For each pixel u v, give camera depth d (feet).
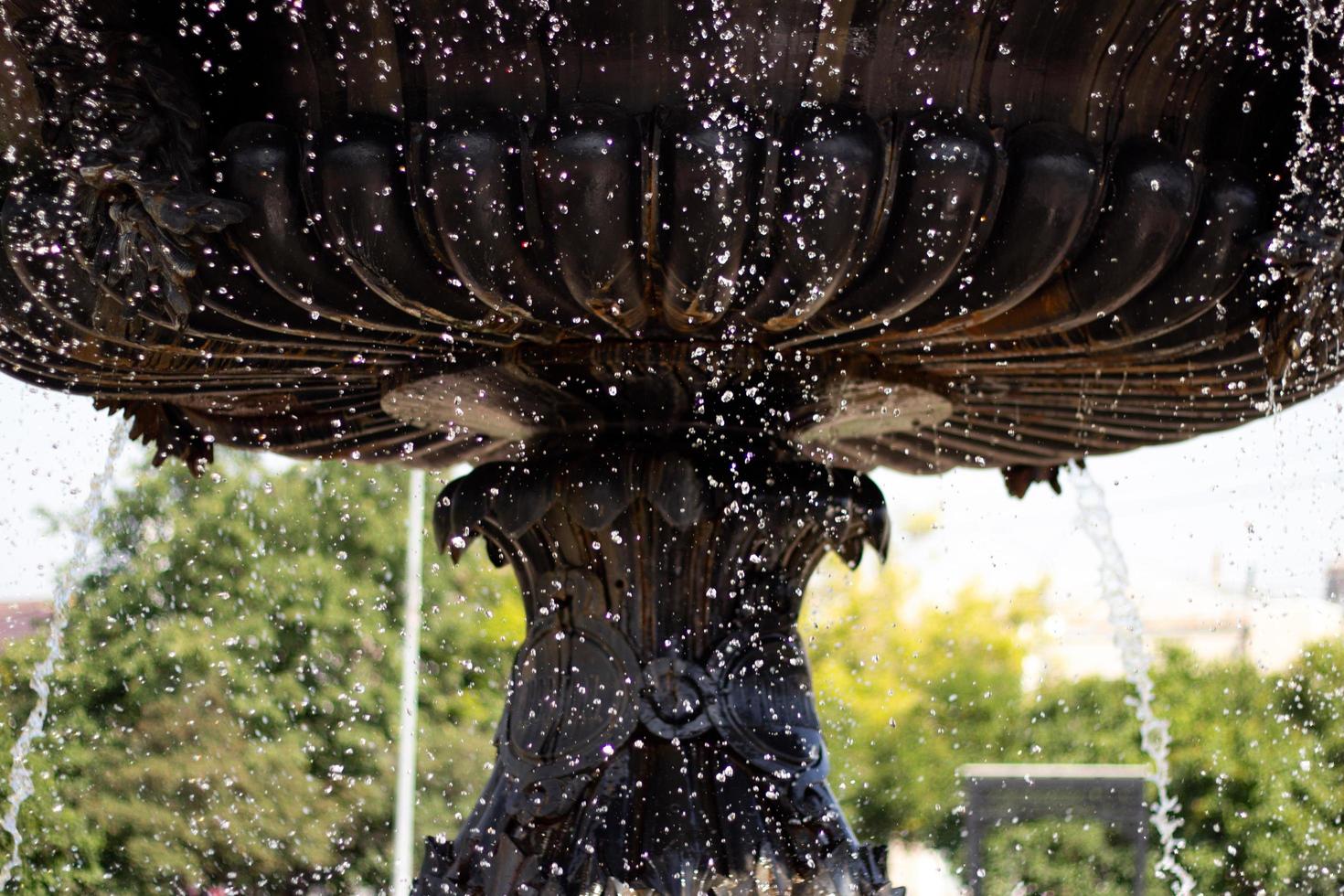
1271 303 8.26
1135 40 7.55
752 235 7.23
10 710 36.19
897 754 45.50
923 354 8.98
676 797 8.70
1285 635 34.81
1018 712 46.29
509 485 9.22
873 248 7.41
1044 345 8.75
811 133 7.13
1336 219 7.84
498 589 42.80
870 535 9.69
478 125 7.17
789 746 8.96
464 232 7.23
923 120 7.30
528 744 9.05
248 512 40.73
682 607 9.03
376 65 7.39
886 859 9.03
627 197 7.09
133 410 10.50
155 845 38.40
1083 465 12.12
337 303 7.82
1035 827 36.65
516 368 8.82
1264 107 8.06
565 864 8.66
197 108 7.51
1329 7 7.53
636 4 7.13
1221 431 10.20
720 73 7.24
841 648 45.78
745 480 9.01
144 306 7.64
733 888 8.44
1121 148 7.64
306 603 40.52
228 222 7.41
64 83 7.34
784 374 8.79
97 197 7.47
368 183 7.29
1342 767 34.50
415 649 33.40
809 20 7.20
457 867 9.02
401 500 42.22
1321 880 34.32
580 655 9.07
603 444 9.09
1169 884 36.29
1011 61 7.50
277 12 7.39
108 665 38.24
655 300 7.71
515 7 7.16
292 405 10.25
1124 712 44.78
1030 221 7.44
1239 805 36.76
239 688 39.60
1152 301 8.04
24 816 36.09
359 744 40.50
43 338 8.29
